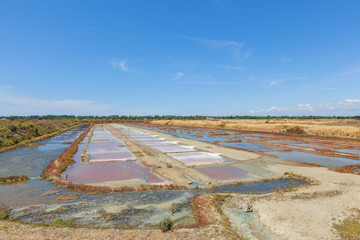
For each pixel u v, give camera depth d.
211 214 12.55
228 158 28.52
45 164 25.81
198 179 19.58
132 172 21.80
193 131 76.38
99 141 47.41
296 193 15.60
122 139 50.31
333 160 27.58
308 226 10.96
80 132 74.06
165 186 17.47
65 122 103.56
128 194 16.05
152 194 16.05
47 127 68.44
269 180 19.53
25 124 55.78
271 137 53.75
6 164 25.78
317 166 24.20
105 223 11.73
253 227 11.19
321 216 11.99
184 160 27.25
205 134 63.84
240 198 14.92
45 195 15.82
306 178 19.66
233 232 10.52
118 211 13.23
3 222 11.51
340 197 14.75
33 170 23.05
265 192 16.55
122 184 17.92
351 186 17.11
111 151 34.38
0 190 16.84
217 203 14.08
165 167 23.72
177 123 126.44
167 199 15.12
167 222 10.70
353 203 13.72
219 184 18.27
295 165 24.75
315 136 54.06
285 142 44.62
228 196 15.24
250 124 85.19
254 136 57.44
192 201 14.67
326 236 10.04
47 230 10.55
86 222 11.83
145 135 60.72
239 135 60.50
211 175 20.94
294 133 61.19
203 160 27.23
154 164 25.06
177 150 34.78
